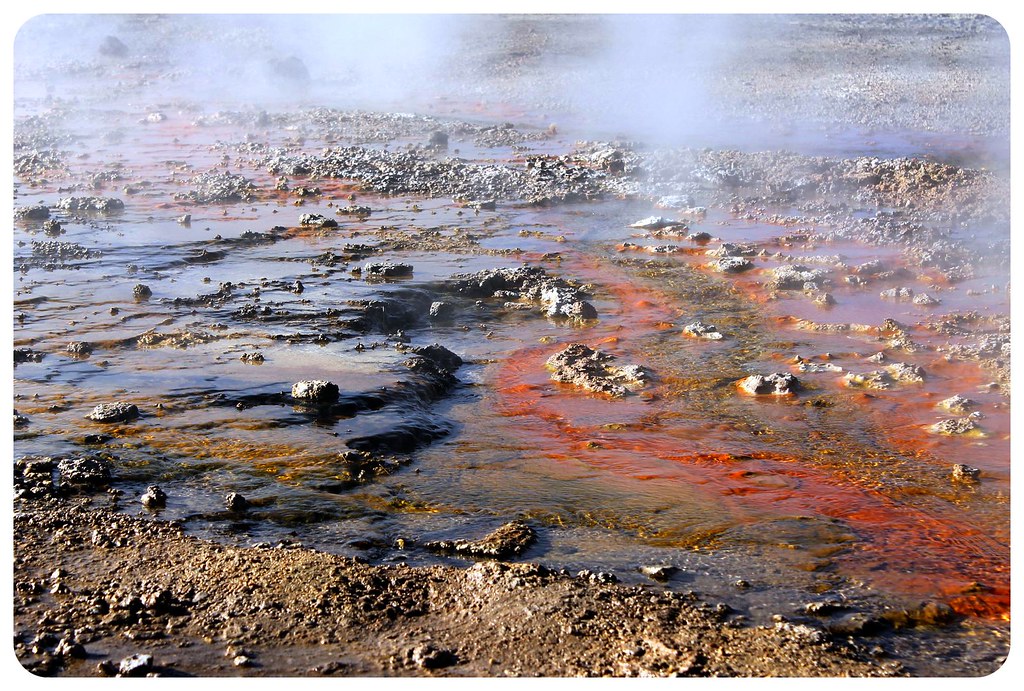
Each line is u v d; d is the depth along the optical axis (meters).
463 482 6.03
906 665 4.30
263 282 10.22
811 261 11.80
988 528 5.66
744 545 5.34
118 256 11.24
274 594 4.71
